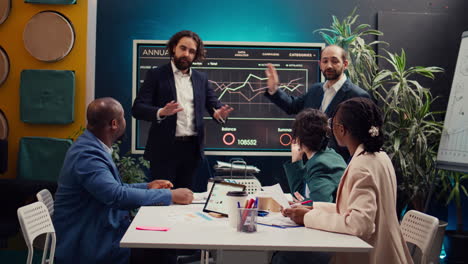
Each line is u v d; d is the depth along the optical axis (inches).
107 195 73.5
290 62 168.7
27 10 156.1
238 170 131.3
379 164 65.8
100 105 79.8
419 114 149.8
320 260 70.1
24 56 156.4
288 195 96.2
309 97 150.8
